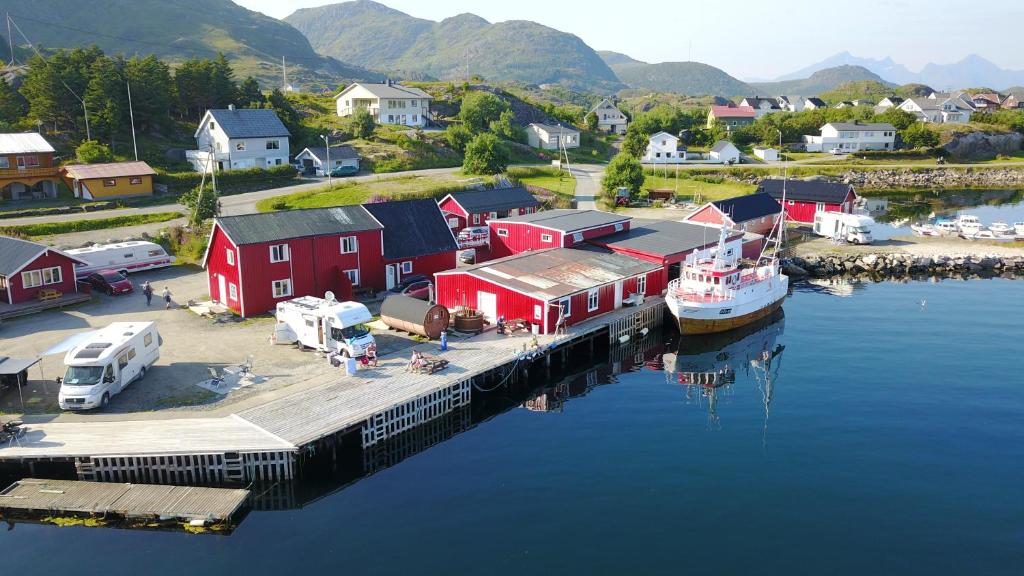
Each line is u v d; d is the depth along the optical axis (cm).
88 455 2895
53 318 4744
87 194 8262
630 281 5125
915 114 17625
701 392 3975
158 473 2944
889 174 13412
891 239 7875
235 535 2570
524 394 4012
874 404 3747
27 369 3744
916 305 5706
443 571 2352
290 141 11662
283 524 2650
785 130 16962
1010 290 6166
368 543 2520
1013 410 3656
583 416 3659
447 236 5900
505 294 4594
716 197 10169
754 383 4088
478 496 2847
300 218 5184
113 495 2762
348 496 2864
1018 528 2622
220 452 2919
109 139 10156
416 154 11738
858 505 2772
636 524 2633
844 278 6700
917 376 4141
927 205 10788
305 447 2992
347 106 14288
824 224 8012
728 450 3238
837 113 17500
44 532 2578
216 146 10281
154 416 3262
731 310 4972
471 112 14688
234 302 4869
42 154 8438
